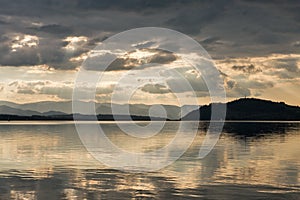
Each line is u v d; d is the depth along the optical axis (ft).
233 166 114.83
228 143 202.08
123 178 95.04
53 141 213.05
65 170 107.14
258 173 102.17
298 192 79.92
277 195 77.41
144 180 92.58
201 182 89.97
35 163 120.98
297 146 183.52
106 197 75.56
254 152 155.12
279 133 319.06
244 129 405.39
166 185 86.69
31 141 213.05
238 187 84.58
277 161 126.31
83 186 85.66
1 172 103.91
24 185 86.43
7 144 192.13
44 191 80.53
